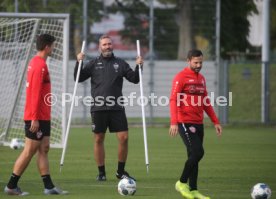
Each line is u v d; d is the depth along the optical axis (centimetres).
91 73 3466
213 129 7181
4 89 5331
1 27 5475
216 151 5016
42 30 5281
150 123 7506
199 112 2880
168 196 2938
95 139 3453
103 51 3447
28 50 4672
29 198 2844
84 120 7400
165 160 4381
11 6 7562
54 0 7594
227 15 8781
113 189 3138
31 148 2883
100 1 7769
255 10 9100
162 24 7806
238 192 3097
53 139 5153
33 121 2833
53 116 5300
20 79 4738
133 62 7794
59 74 5478
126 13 7869
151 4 7688
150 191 3088
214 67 7638
